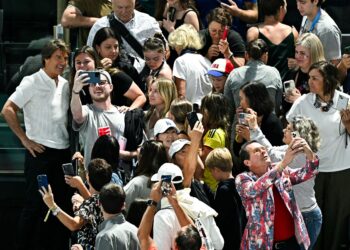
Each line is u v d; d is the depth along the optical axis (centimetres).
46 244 2569
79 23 2762
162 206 2038
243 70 2497
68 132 2536
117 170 2283
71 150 2536
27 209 2552
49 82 2506
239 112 2369
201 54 2689
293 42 2688
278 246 2161
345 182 2370
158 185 1973
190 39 2634
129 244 1986
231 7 2848
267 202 2144
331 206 2383
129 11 2686
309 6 2617
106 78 2409
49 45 2488
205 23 2880
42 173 2527
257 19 2875
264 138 2273
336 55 2625
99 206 2147
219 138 2366
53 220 2559
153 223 2025
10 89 2770
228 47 2627
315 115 2358
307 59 2478
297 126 2220
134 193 2155
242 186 2144
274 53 2681
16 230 2791
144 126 2445
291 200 2158
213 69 2548
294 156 2134
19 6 2809
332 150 2358
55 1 2830
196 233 1836
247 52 2525
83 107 2411
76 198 2242
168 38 2703
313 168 2148
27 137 2520
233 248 2181
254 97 2355
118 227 1995
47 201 2180
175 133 2281
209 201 2241
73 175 2250
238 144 2344
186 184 2166
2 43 2780
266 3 2689
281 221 2158
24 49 2792
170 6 2777
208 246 1962
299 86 2569
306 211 2250
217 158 2198
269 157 2212
